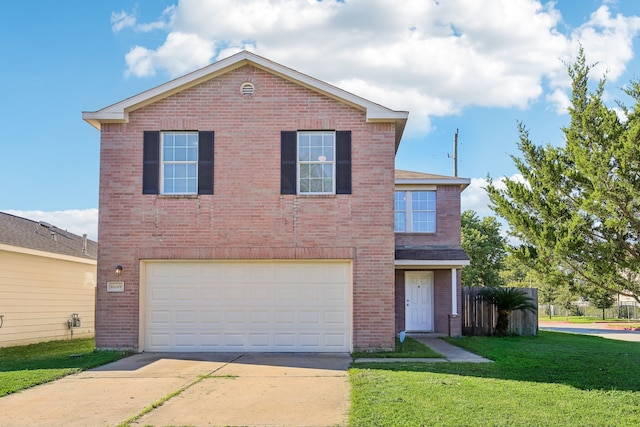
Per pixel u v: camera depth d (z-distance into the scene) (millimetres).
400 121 15586
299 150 15625
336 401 9617
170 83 15438
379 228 15281
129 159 15555
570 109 11977
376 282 15172
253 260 15359
